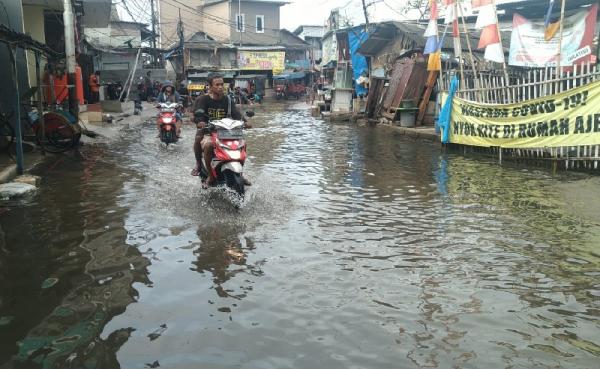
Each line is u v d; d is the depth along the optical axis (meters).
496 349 3.46
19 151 8.92
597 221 6.52
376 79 21.56
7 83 11.30
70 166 10.25
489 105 11.65
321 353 3.37
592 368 3.22
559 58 10.95
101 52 32.91
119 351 3.35
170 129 13.47
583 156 9.86
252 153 12.89
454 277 4.70
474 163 11.27
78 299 4.14
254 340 3.53
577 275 4.76
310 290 4.38
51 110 12.85
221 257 5.12
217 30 51.03
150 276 4.62
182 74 40.09
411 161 11.58
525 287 4.48
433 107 18.69
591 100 9.48
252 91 43.25
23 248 5.32
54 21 21.11
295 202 7.54
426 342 3.54
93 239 5.62
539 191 8.30
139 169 9.98
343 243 5.64
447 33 21.73
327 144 14.73
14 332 3.59
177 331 3.63
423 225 6.39
